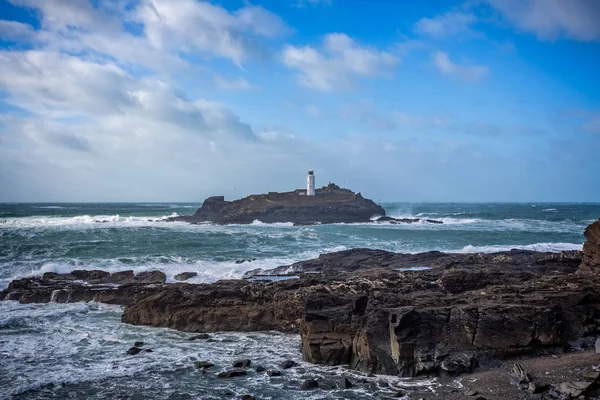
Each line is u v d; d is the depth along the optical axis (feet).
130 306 66.44
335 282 70.28
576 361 43.42
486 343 46.62
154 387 42.86
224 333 61.67
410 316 46.60
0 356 51.34
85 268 97.14
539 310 48.01
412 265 95.04
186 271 95.76
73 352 53.11
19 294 76.59
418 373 44.55
